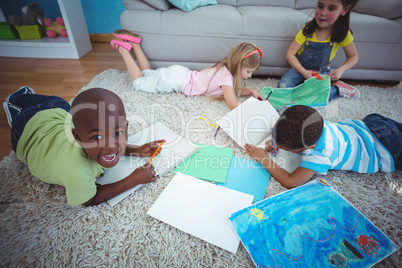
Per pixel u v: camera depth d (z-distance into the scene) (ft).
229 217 2.29
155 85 4.41
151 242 2.21
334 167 2.87
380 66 4.97
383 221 2.42
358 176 2.96
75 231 2.26
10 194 2.62
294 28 4.62
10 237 2.21
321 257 2.02
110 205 2.48
